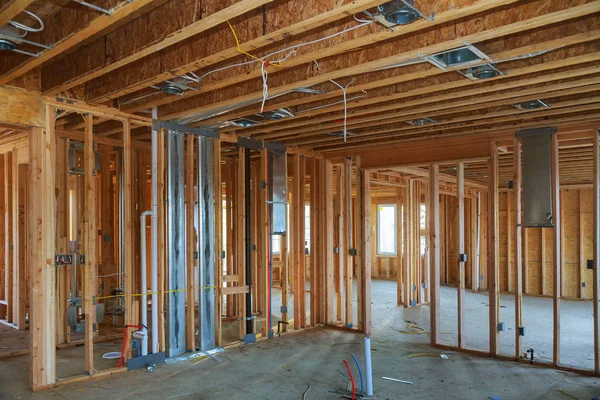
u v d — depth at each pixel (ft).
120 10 9.38
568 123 17.25
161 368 17.12
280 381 15.81
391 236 46.65
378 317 27.25
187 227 19.42
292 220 23.90
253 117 17.12
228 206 27.58
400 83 13.96
